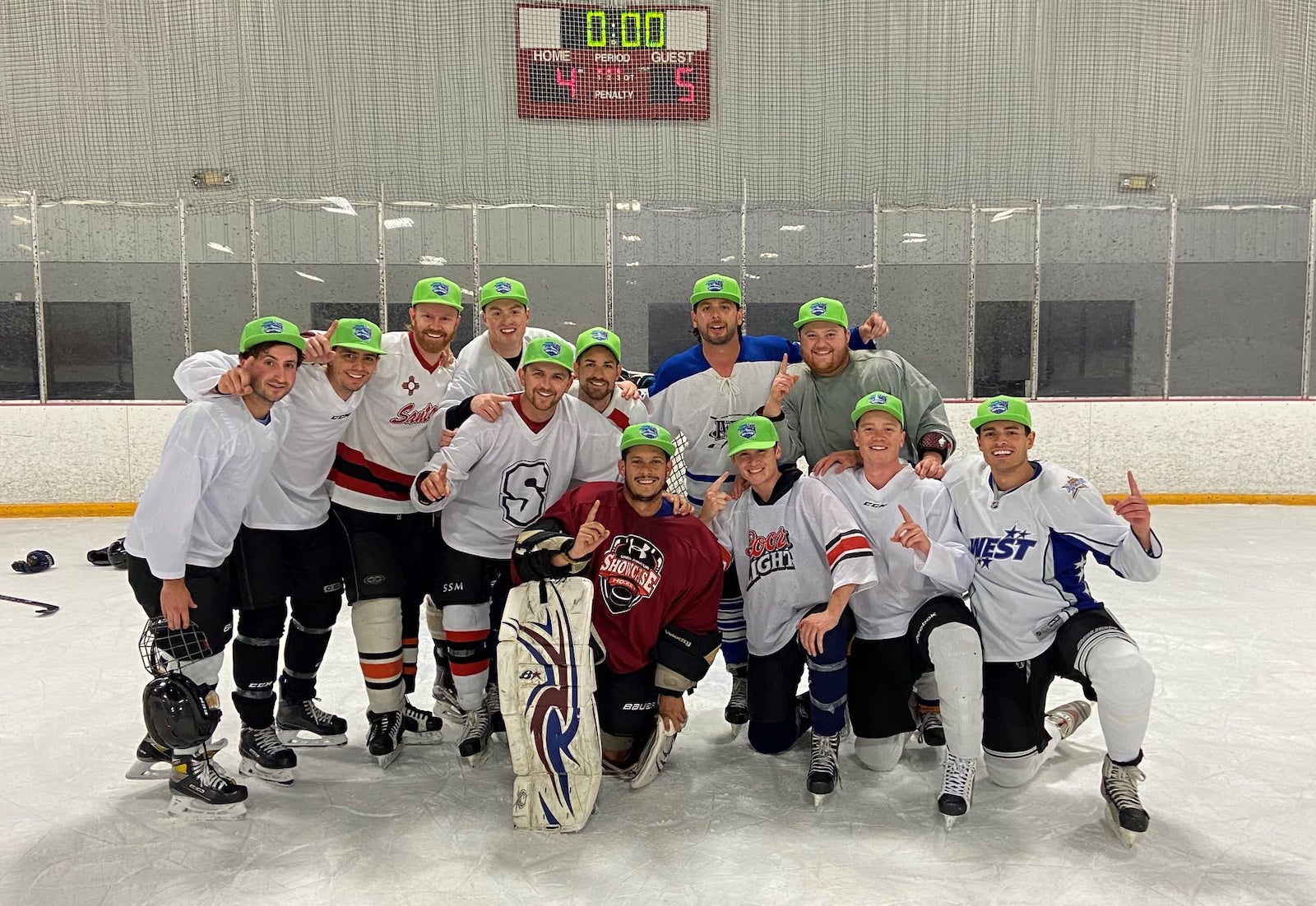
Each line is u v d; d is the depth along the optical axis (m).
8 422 8.98
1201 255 9.65
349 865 2.63
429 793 3.13
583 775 2.82
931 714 3.54
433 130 9.36
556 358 3.15
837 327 3.63
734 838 2.79
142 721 3.82
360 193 9.34
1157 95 9.54
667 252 9.59
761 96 9.52
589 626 2.85
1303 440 9.62
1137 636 4.98
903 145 9.56
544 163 9.46
